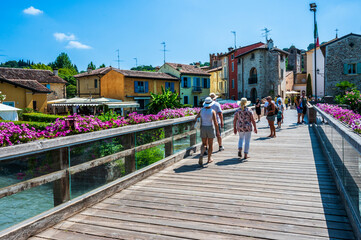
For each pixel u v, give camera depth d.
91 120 5.26
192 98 46.34
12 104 30.41
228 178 5.40
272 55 40.28
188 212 3.80
